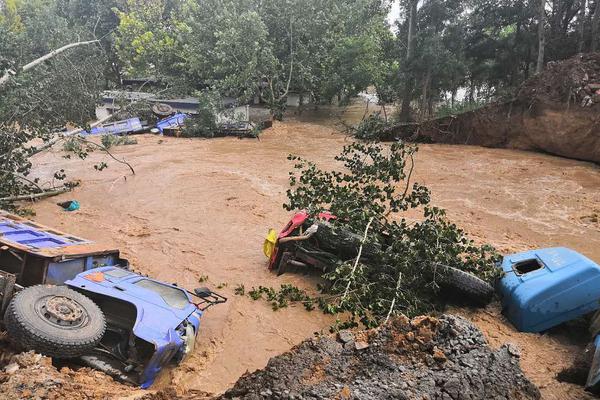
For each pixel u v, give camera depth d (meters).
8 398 4.77
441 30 31.88
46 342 5.75
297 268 11.12
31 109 16.52
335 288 9.00
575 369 6.41
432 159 22.67
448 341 4.95
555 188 17.72
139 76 42.25
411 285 9.30
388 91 34.81
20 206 14.91
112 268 7.89
